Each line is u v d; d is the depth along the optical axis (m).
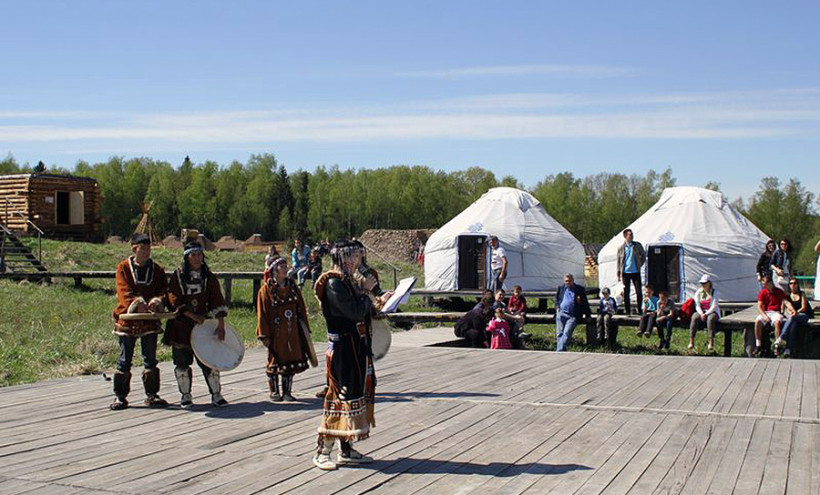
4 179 32.25
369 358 6.04
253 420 7.62
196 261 8.23
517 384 9.55
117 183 95.94
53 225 32.62
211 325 8.28
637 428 7.09
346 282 5.90
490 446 6.48
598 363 11.47
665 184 100.75
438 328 18.06
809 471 5.71
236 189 98.81
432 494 5.25
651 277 24.66
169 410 8.11
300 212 97.31
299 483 5.50
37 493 5.28
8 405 8.34
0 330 14.85
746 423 7.23
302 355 8.66
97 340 13.60
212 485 5.46
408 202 100.56
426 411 7.89
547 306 26.91
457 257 26.28
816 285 24.56
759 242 24.64
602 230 100.31
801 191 90.94
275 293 8.57
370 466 5.92
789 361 11.52
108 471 5.80
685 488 5.34
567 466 5.88
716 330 15.65
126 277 8.22
